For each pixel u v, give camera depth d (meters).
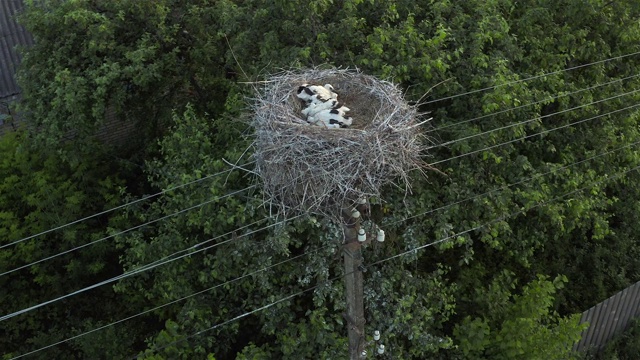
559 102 8.99
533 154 9.22
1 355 10.48
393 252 7.87
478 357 7.91
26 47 10.88
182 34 11.08
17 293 10.97
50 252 11.05
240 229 7.31
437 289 8.26
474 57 8.16
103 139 13.83
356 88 6.36
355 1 8.21
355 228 5.47
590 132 9.25
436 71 8.19
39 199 10.90
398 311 7.50
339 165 5.14
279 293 7.82
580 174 8.77
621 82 9.41
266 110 5.75
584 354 9.61
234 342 8.49
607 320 9.84
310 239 7.64
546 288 8.45
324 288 7.32
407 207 7.48
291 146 5.21
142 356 7.48
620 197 10.40
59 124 9.95
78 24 10.09
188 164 8.38
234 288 8.09
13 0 13.30
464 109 8.50
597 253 10.94
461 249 9.65
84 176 11.28
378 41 8.00
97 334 10.12
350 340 6.12
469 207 8.05
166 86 11.53
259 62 8.52
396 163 5.44
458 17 8.67
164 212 8.38
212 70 10.86
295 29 8.30
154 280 9.28
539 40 9.20
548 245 10.84
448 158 8.01
